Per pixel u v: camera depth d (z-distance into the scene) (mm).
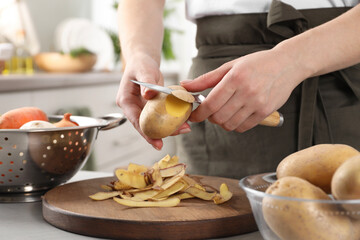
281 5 818
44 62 2217
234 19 877
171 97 583
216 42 903
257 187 507
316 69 636
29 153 659
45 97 1795
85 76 1992
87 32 2383
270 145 868
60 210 571
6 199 699
